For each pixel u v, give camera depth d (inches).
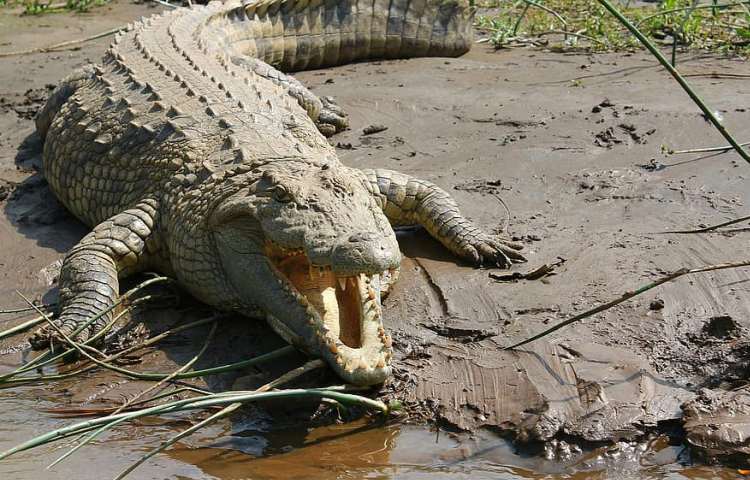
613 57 705.0
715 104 577.0
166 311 411.8
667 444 311.3
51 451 323.3
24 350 391.9
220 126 452.8
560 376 337.7
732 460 300.5
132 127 478.6
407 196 450.9
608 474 300.4
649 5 848.9
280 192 357.4
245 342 381.1
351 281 355.3
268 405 339.9
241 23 697.0
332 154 493.4
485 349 359.6
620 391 327.9
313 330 341.7
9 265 460.8
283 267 381.1
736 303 373.7
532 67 691.4
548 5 863.1
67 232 500.7
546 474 301.4
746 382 333.7
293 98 571.2
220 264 391.2
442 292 402.6
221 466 310.0
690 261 408.2
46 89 705.0
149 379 359.3
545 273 411.5
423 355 359.9
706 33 738.8
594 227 450.0
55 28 890.1
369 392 342.0
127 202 463.8
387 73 703.7
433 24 746.8
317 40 733.3
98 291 401.7
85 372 372.5
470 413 328.8
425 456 312.3
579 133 553.3
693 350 350.9
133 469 305.4
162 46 586.6
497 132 566.9
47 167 538.3
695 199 466.6
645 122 557.6
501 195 490.9
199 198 405.1
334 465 309.0
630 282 395.9
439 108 612.4
